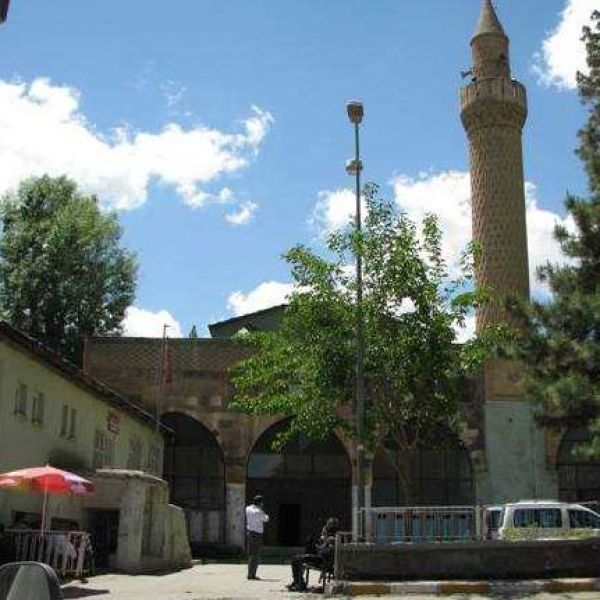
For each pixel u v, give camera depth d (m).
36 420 21.22
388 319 20.83
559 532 18.62
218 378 36.50
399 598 15.39
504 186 36.06
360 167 21.75
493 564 16.48
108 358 36.53
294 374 23.17
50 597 5.22
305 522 39.03
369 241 20.98
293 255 21.39
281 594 16.52
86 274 44.66
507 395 35.44
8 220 46.12
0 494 18.91
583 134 20.33
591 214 19.14
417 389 21.12
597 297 18.59
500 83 36.75
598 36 20.62
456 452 36.31
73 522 22.05
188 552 25.77
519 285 35.16
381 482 36.22
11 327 18.53
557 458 35.19
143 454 32.69
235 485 35.56
